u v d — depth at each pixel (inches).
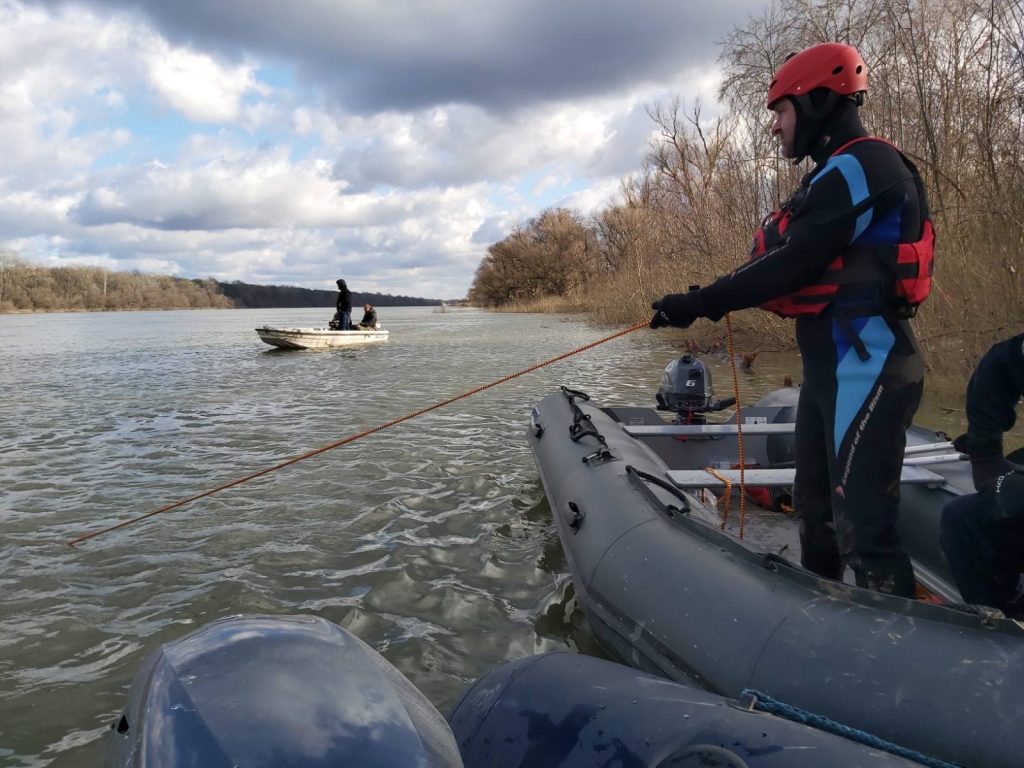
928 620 64.9
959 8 323.0
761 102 478.3
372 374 495.8
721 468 165.3
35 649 116.6
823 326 81.0
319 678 42.3
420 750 39.4
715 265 565.9
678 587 85.1
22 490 205.0
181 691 41.5
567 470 142.3
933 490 121.9
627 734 50.3
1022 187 291.3
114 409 350.3
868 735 52.8
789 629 70.2
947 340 304.5
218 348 799.7
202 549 156.4
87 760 90.5
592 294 1331.2
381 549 153.9
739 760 42.6
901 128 342.3
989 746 54.4
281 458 237.8
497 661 109.7
